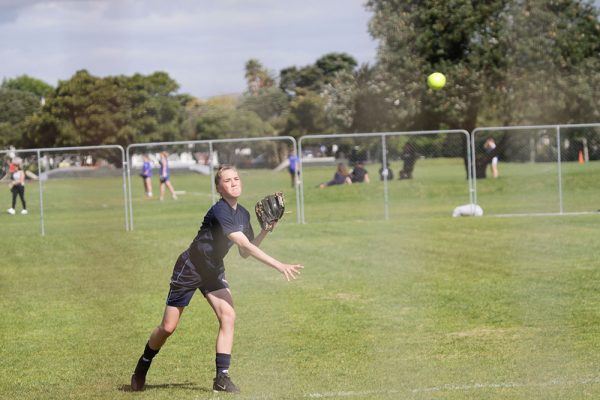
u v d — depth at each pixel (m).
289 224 43.44
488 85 76.62
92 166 63.16
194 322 19.56
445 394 12.93
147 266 29.84
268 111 168.00
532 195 56.38
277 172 88.31
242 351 16.53
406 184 58.78
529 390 13.02
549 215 43.44
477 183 59.41
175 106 150.38
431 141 79.50
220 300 13.62
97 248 35.75
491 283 23.55
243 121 150.75
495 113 79.88
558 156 43.94
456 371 14.41
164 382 14.46
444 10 75.56
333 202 56.56
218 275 13.66
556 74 76.25
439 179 63.56
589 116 77.69
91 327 19.66
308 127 147.88
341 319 19.41
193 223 46.09
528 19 75.69
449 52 77.69
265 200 13.73
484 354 15.58
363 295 22.55
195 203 58.66
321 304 21.41
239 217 13.38
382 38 78.25
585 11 77.88
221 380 13.51
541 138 78.75
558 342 16.33
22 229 45.66
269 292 23.50
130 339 18.19
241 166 101.12
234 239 13.05
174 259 31.42
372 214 48.16
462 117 76.88
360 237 36.41
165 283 25.97
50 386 14.40
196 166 94.56
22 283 26.92
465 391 13.06
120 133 141.25
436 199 56.62
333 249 32.56
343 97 80.31
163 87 149.88
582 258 27.59
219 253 13.35
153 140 144.12
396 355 15.77
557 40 75.88
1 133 154.12
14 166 55.66
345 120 80.62
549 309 19.59
